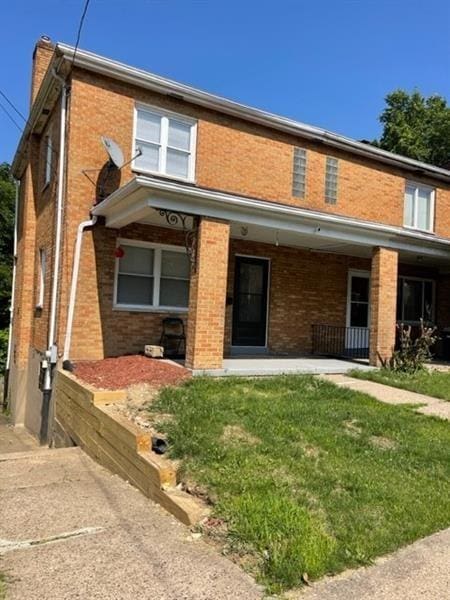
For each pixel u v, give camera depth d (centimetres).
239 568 321
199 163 1109
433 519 398
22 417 1273
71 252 966
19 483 512
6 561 328
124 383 743
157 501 443
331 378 966
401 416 687
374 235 1093
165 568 320
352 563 332
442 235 1577
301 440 550
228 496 405
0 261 2573
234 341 1223
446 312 1622
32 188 1290
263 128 1212
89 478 536
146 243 1059
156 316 1071
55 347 956
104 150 995
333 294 1374
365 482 451
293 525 356
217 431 546
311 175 1289
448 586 308
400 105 3016
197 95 1089
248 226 984
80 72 977
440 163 2766
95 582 302
